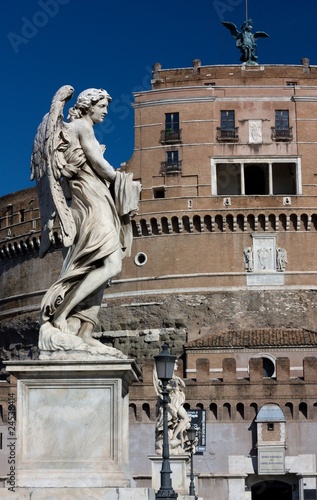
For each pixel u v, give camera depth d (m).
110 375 9.26
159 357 20.39
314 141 93.19
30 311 99.44
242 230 92.00
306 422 76.44
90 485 9.02
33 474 9.08
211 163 92.62
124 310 92.81
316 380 76.94
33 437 9.23
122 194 10.23
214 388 77.19
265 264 91.19
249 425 76.56
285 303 90.19
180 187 92.69
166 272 92.31
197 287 91.31
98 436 9.22
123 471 9.13
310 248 91.50
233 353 85.38
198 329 90.31
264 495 76.06
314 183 92.38
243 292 90.69
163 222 92.44
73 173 10.09
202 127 93.25
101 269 9.98
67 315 10.00
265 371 84.88
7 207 103.38
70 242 9.96
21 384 9.29
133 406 75.94
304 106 93.81
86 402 9.28
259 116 93.50
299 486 74.75
